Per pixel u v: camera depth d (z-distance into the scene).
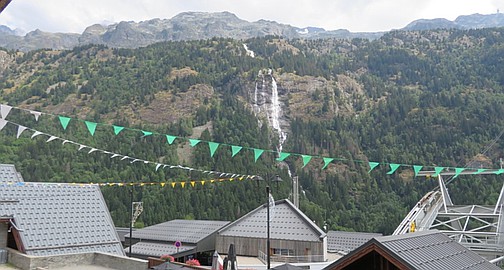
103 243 24.84
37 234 23.31
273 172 94.06
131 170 85.50
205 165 93.88
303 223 43.50
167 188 82.06
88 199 27.25
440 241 16.14
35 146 84.00
